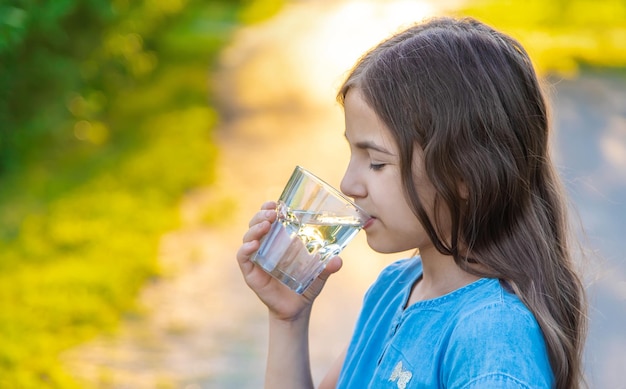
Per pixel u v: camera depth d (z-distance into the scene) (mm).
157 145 9430
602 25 18891
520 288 1630
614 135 10148
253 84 13359
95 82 10930
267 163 8938
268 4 22797
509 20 19094
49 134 9312
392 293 1953
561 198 1802
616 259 5918
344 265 5973
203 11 21297
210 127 10516
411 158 1650
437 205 1666
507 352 1486
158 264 5863
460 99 1651
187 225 6766
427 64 1668
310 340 4820
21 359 4320
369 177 1712
